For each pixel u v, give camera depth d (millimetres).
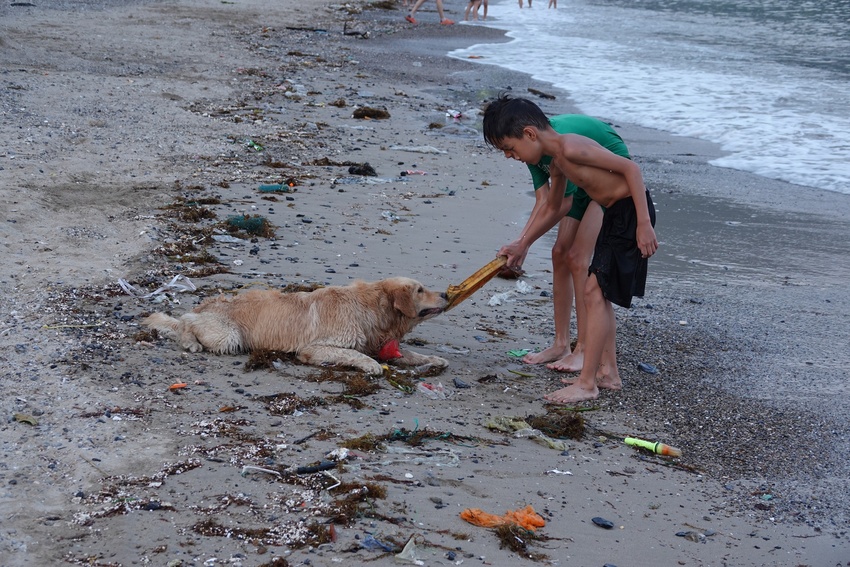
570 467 4766
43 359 5285
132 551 3514
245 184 10016
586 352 5773
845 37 26500
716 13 33750
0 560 3375
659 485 4711
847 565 4094
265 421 4797
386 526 3857
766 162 13398
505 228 9398
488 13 34531
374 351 6012
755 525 4402
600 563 3840
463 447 4812
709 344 6973
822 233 10125
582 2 39844
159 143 11289
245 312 5898
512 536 3855
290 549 3615
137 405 4812
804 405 5914
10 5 22750
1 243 7184
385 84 17969
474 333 6848
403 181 10953
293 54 20188
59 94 13078
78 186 9102
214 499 3938
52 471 4062
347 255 8016
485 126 5590
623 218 5543
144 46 18641
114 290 6574
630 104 17344
